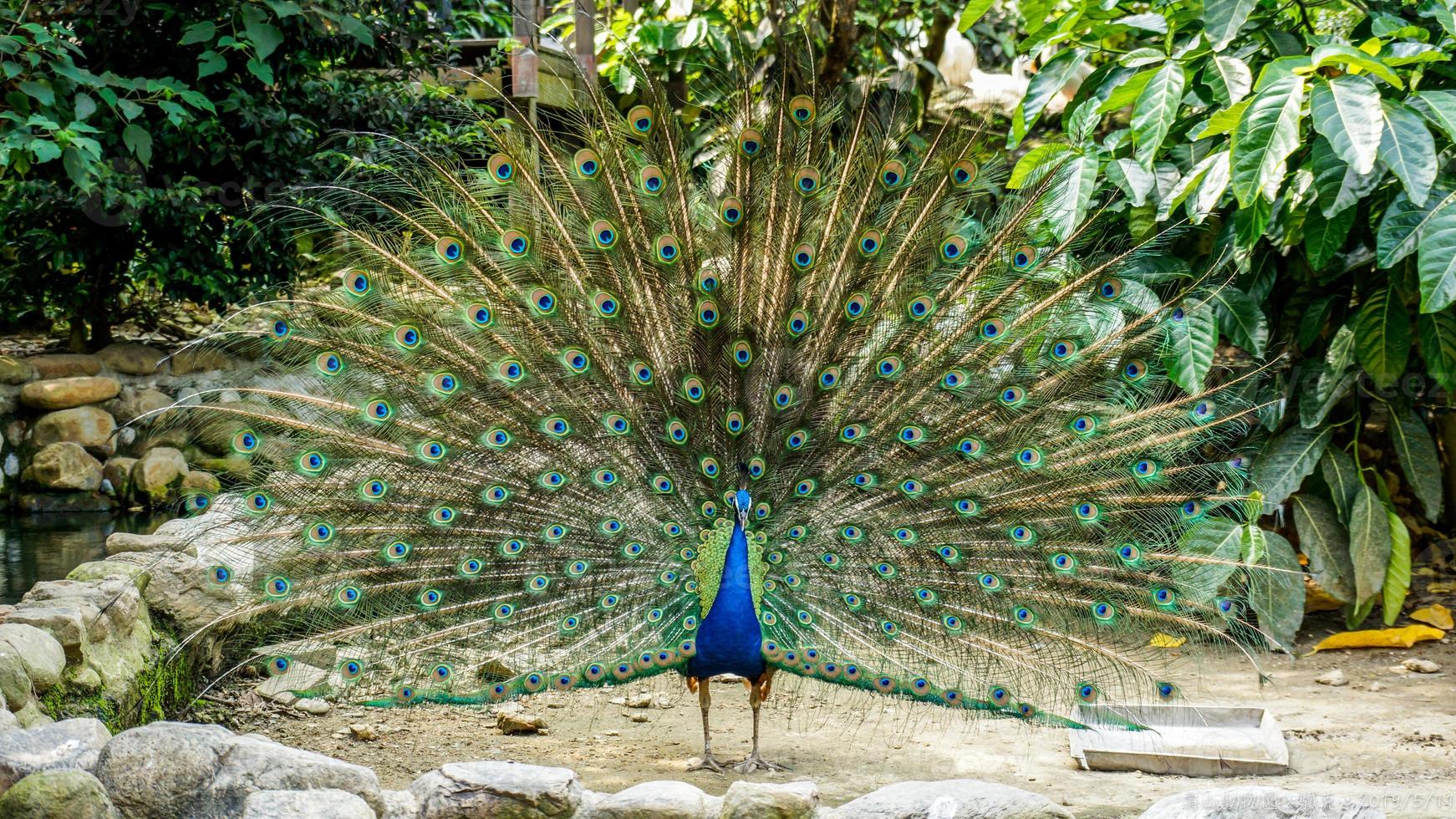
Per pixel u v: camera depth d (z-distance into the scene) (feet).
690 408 15.87
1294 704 18.51
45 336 35.65
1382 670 19.95
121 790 11.19
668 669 15.78
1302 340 21.89
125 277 32.55
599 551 15.93
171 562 18.11
